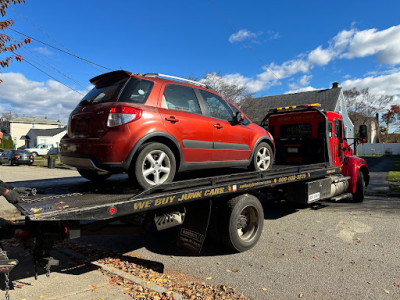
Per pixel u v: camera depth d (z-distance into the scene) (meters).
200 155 4.34
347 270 3.94
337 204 8.25
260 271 3.93
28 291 3.28
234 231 4.48
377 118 50.62
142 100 3.83
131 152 3.50
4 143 49.50
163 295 3.23
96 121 3.62
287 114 8.13
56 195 3.55
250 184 4.73
